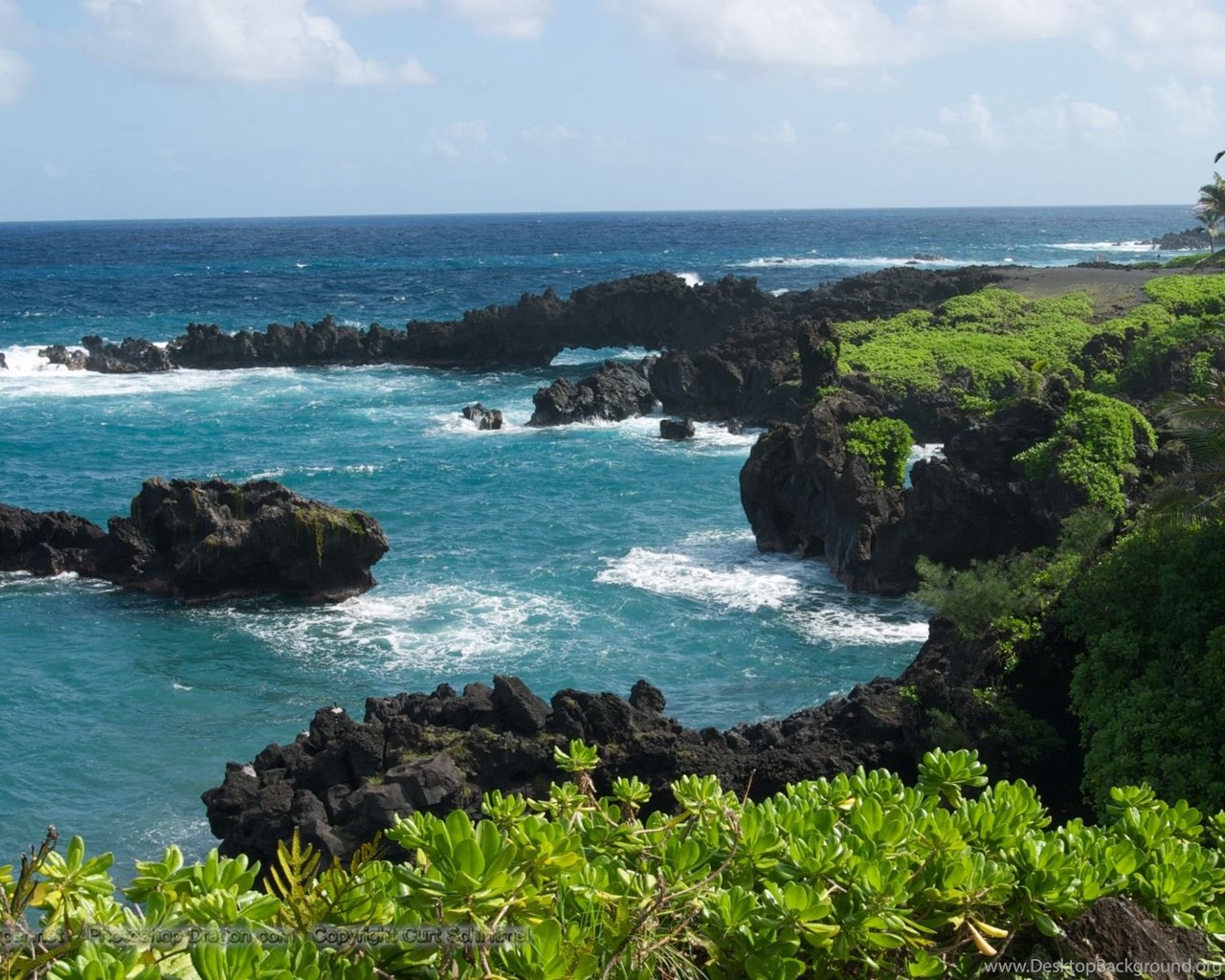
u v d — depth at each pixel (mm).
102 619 42438
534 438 76000
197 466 67875
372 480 64312
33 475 65375
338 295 169375
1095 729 24562
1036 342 78812
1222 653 22469
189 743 32562
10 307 148500
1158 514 26531
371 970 5375
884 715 27172
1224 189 82250
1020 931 6992
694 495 61156
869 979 6496
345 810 23969
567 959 5570
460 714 26844
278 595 44844
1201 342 68125
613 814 8328
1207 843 9867
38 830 28062
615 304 109812
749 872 6844
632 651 39594
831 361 69750
